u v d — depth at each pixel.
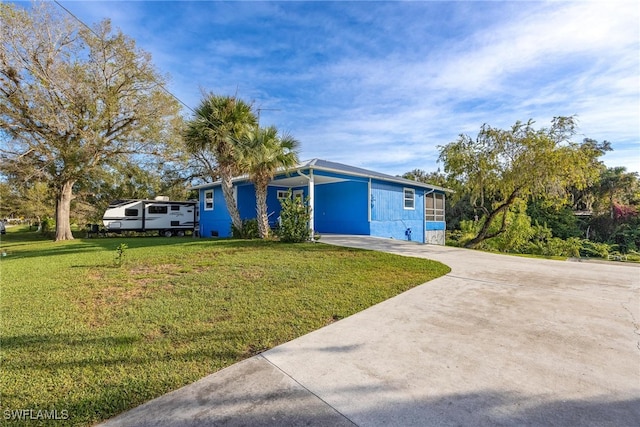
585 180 11.89
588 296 4.55
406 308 4.06
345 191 14.16
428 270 6.23
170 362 2.66
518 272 6.23
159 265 6.76
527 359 2.69
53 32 13.98
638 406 2.05
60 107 14.59
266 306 4.09
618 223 28.78
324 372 2.51
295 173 12.02
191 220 20.70
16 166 14.81
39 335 3.18
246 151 10.53
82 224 22.70
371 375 2.46
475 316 3.75
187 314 3.79
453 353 2.81
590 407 2.04
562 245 17.30
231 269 6.24
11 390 2.24
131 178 22.23
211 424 1.90
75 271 6.22
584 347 2.90
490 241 17.45
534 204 24.44
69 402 2.12
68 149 15.33
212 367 2.59
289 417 1.97
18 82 13.94
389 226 14.24
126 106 16.30
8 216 26.56
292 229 10.12
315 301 4.30
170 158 18.56
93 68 15.22
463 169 13.91
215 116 11.09
